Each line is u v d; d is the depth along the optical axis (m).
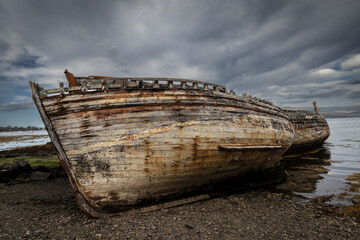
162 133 6.77
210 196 8.39
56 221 6.55
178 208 7.38
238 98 9.24
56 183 12.59
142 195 6.88
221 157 8.00
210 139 7.55
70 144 6.30
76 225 6.16
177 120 7.07
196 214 7.04
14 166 13.26
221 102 8.34
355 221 6.84
